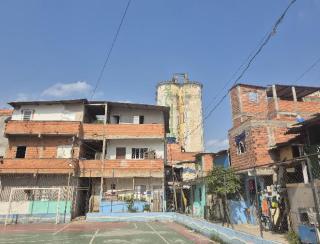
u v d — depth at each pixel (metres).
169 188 34.38
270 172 18.73
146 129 31.52
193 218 20.09
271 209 15.80
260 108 24.58
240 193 20.98
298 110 23.09
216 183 20.30
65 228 21.41
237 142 22.50
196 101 58.94
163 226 22.77
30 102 31.45
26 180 28.66
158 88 60.78
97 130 31.05
